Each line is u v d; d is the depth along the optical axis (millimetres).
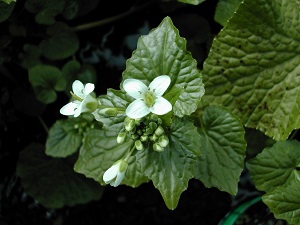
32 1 130
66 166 148
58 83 142
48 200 148
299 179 113
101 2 148
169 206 96
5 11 124
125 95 100
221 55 109
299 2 108
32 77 141
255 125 111
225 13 118
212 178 108
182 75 99
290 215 106
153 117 92
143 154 96
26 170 149
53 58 143
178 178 96
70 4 139
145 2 147
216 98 110
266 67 109
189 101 98
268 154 113
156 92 88
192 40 140
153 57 100
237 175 106
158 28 99
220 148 107
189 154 95
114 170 90
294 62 109
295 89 109
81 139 135
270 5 105
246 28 107
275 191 106
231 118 105
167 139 92
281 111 110
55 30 141
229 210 147
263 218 136
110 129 101
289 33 108
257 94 110
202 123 108
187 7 143
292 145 112
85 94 91
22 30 139
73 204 147
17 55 145
